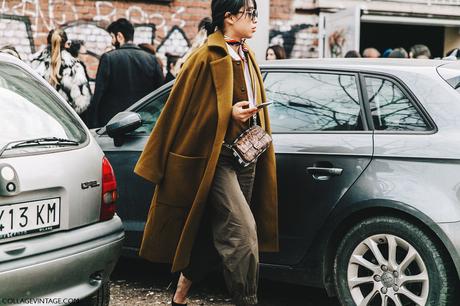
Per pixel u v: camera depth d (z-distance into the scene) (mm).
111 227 4137
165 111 4465
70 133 4148
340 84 5016
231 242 4293
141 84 8469
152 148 4473
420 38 13984
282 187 4949
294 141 4977
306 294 5676
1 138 3723
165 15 11281
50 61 10602
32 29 10602
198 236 4566
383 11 12547
